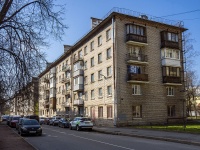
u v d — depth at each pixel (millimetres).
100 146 14070
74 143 15914
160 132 21812
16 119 37500
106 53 36062
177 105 37719
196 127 25344
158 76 36500
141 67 35688
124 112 33094
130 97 33906
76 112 46406
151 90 35594
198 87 57094
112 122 33281
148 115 34750
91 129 28922
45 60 9867
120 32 34469
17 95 9352
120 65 33844
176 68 37781
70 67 50406
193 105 60656
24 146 14141
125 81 33906
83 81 43812
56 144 15695
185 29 39812
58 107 59281
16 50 9453
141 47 35875
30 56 9578
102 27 37531
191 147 13547
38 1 9508
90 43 41562
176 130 21953
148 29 36625
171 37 37750
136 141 16641
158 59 36875
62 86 56875
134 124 33438
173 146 13922
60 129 31875
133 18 35406
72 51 49781
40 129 22453
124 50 34469
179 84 37188
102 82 36906
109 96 34625
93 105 39594
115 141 16656
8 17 9094
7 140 17906
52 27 9953
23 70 9227
